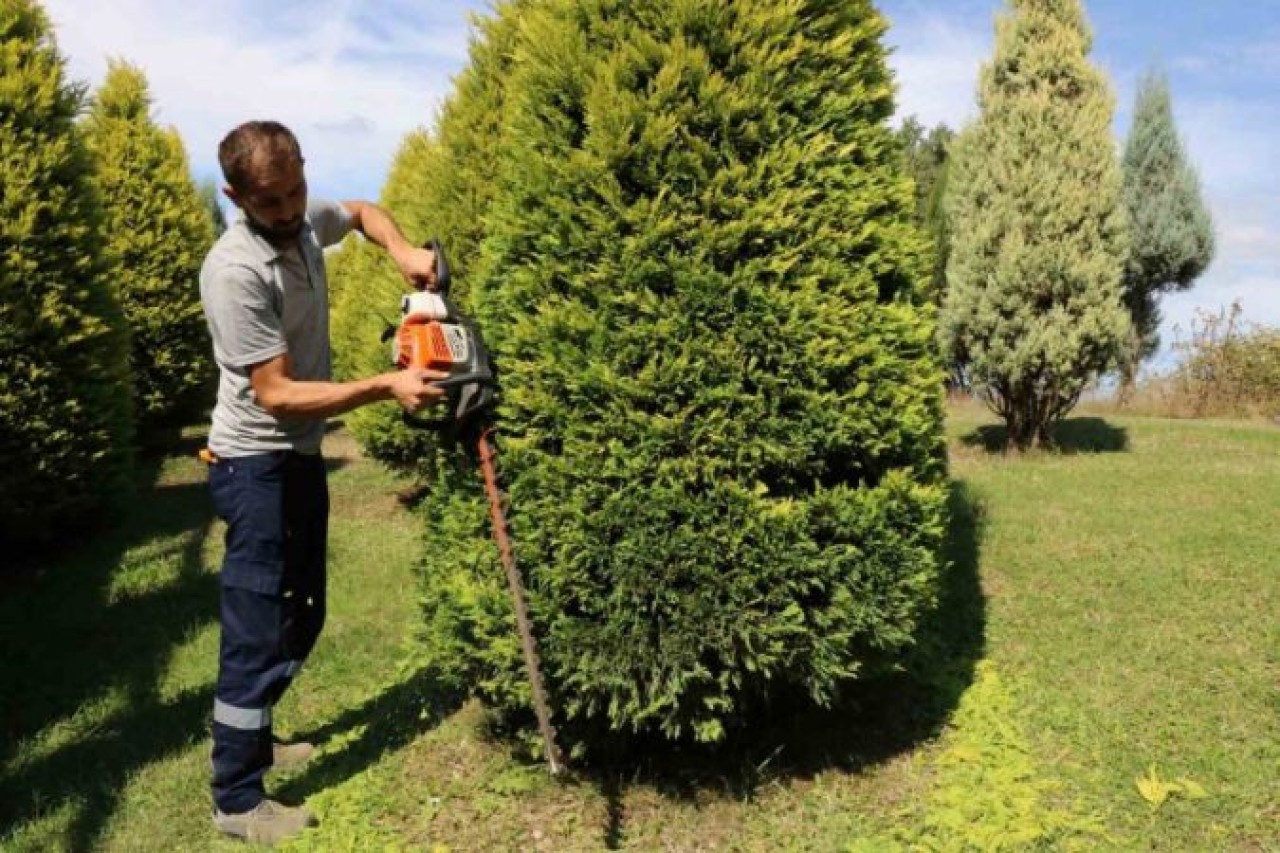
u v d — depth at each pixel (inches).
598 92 118.8
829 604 122.7
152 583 230.5
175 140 419.5
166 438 412.8
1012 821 122.5
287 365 118.5
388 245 137.6
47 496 237.9
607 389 117.9
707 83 118.0
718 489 117.1
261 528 124.4
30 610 213.6
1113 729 144.0
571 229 120.0
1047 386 344.8
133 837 126.9
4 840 125.9
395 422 281.3
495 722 145.3
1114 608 186.7
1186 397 500.4
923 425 124.6
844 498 121.7
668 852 121.4
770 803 130.1
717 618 117.6
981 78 347.3
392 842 123.1
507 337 124.7
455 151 261.0
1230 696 152.2
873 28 127.4
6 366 222.5
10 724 160.6
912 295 130.6
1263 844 118.2
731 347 117.8
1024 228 336.5
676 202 118.3
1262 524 231.6
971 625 181.9
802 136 121.6
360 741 147.8
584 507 118.8
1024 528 235.0
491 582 126.4
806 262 121.5
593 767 137.3
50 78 230.7
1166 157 545.6
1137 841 119.2
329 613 203.5
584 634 119.1
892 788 133.3
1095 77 331.9
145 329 377.7
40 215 229.5
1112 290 336.5
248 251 116.8
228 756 125.0
